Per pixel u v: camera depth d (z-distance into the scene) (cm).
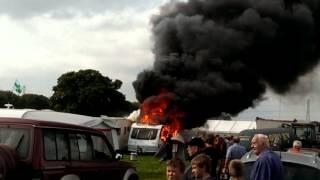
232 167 545
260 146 662
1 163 777
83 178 910
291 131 2581
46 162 830
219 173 1115
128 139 3778
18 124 836
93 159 955
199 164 509
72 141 902
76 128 921
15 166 793
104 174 976
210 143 1094
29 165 809
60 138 874
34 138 823
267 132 2306
